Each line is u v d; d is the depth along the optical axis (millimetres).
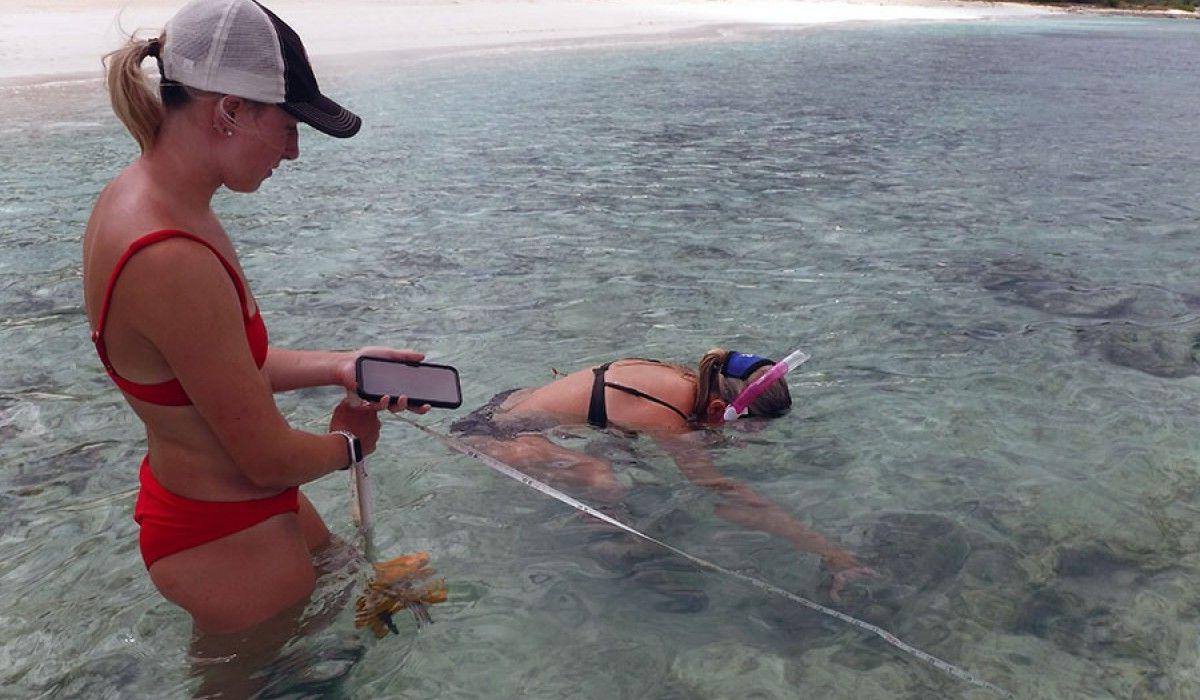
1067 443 3666
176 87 2016
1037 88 15844
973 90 15367
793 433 3701
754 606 2680
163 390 2117
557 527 3062
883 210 7383
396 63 15859
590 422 3604
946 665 2438
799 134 10922
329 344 4570
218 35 1980
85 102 11531
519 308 5117
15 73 13289
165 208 2033
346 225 6711
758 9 32062
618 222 6891
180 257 1968
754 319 4980
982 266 5977
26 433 3711
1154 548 2973
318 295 5281
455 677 2381
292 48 2082
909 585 2785
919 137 10891
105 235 2008
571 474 3326
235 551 2320
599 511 3143
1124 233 6859
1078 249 6410
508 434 3529
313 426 3787
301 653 2430
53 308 5074
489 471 3385
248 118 2049
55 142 9305
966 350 4598
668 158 9297
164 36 2020
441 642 2502
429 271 5730
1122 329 4914
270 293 5305
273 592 2395
